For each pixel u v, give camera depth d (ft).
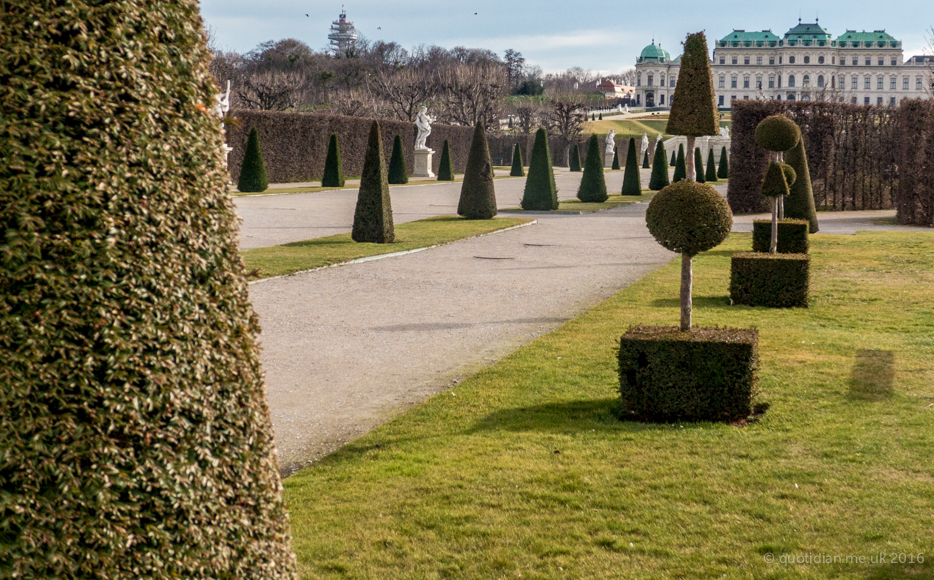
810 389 29.17
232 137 157.99
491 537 17.80
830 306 46.78
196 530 9.86
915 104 101.91
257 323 11.25
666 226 26.73
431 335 40.09
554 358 34.47
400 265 63.93
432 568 16.47
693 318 42.93
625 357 26.53
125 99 9.74
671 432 24.84
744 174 123.13
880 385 29.58
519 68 553.23
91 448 9.12
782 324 41.50
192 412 10.03
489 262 66.23
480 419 26.53
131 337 9.44
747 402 25.85
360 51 480.23
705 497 19.70
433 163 237.86
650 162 337.31
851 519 18.22
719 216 26.50
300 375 32.91
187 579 9.68
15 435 8.78
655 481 20.77
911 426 24.80
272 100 278.05
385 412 28.12
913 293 50.62
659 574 15.99
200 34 10.82
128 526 9.31
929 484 20.13
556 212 119.03
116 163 9.50
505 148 335.06
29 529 8.79
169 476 9.64
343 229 89.15
